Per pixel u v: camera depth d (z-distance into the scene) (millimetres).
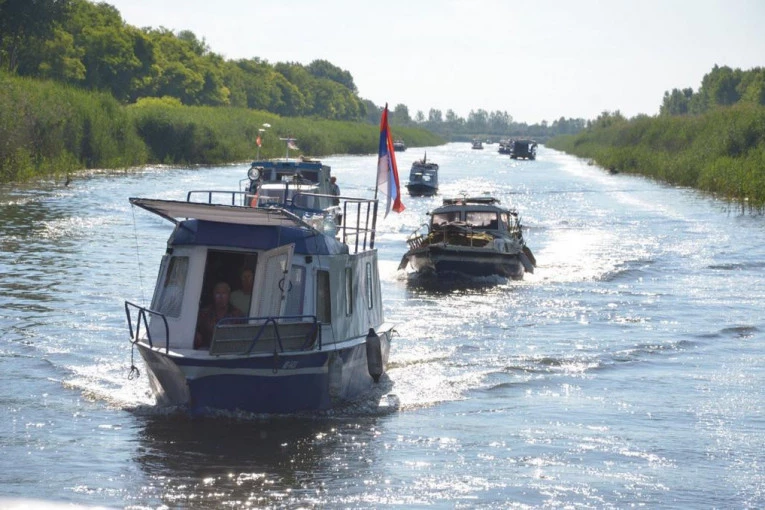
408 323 29672
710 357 25828
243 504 15516
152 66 169625
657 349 26609
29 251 39781
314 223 23016
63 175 79125
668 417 20594
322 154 156750
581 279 38500
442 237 39062
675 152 115438
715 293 35281
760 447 18719
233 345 18547
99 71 158250
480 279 37812
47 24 128125
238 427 19094
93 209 55594
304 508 15430
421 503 15789
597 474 17266
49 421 19203
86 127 90000
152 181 78625
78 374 22406
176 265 19953
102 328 26797
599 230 55000
